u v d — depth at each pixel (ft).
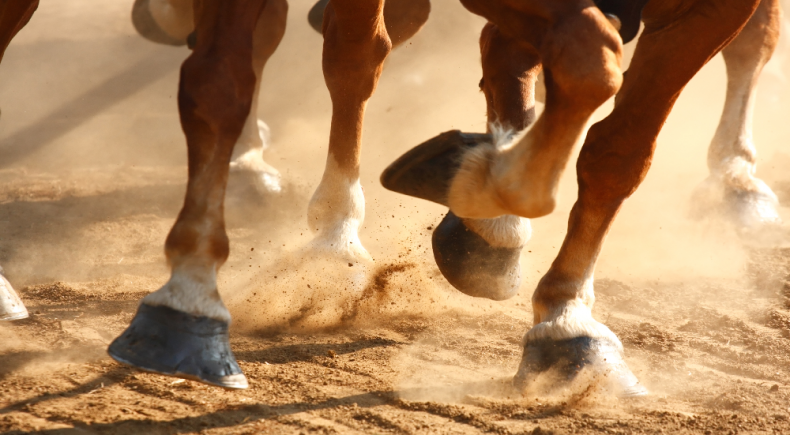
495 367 24.61
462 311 30.09
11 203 45.03
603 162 21.66
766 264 35.55
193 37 36.47
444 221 28.14
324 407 21.06
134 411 20.45
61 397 21.31
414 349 26.22
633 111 21.42
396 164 20.49
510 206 19.61
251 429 19.49
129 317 28.45
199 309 19.66
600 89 17.48
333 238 30.83
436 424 20.02
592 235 22.36
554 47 17.75
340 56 30.12
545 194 19.35
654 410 20.86
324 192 31.32
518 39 19.33
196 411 20.59
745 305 31.04
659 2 20.85
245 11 19.97
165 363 18.92
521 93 24.97
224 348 19.81
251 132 45.09
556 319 22.16
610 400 21.39
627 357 25.76
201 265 20.03
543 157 18.81
